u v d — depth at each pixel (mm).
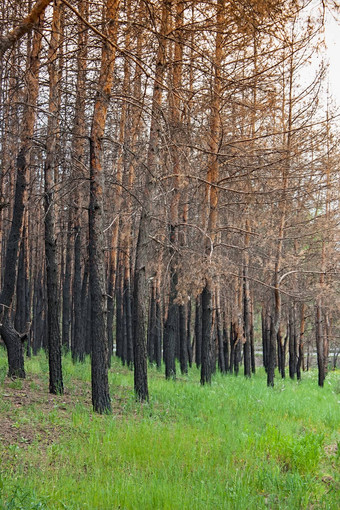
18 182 12594
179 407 11852
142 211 12852
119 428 8773
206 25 11227
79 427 8703
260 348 63406
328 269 20641
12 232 12688
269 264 18172
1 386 11484
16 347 13039
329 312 28844
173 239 16672
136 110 13016
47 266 12148
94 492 5789
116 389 14000
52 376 11953
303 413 12461
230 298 26359
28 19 5789
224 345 30156
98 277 10727
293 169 15492
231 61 14422
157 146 12703
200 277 14695
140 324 12492
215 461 7395
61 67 11695
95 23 10516
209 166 15852
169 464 6949
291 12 7746
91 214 10898
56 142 12242
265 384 20828
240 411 11789
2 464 6617
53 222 12180
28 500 5348
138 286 12641
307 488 6516
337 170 16156
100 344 10578
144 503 5645
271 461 7516
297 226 19406
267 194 15141
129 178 18953
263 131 15500
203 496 5863
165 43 11695
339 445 8148
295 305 30734
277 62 14086
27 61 11805
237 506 5707
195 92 12742
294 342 31203
